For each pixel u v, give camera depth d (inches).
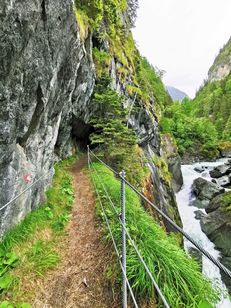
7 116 172.2
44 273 174.4
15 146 199.0
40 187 272.1
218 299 161.0
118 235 194.9
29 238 203.9
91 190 370.9
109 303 151.2
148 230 211.6
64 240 225.3
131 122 850.1
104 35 737.0
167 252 177.9
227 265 560.1
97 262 184.7
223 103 3619.6
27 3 170.2
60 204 304.2
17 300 147.0
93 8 578.2
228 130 2694.4
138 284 150.6
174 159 1262.3
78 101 549.3
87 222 257.6
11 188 194.4
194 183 1170.6
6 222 191.8
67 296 158.6
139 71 1310.3
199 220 818.8
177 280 154.0
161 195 710.5
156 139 1140.5
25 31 172.1
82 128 682.8
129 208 248.8
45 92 228.4
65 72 296.5
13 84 171.9
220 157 2129.7
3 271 161.8
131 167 581.3
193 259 196.5
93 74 594.2
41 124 251.0
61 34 249.4
